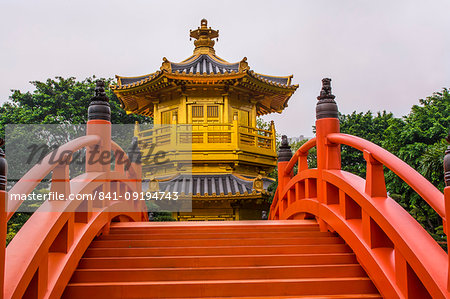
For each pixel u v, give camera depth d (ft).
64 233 15.56
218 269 16.40
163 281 16.01
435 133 64.18
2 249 9.78
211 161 57.67
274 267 16.58
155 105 63.46
